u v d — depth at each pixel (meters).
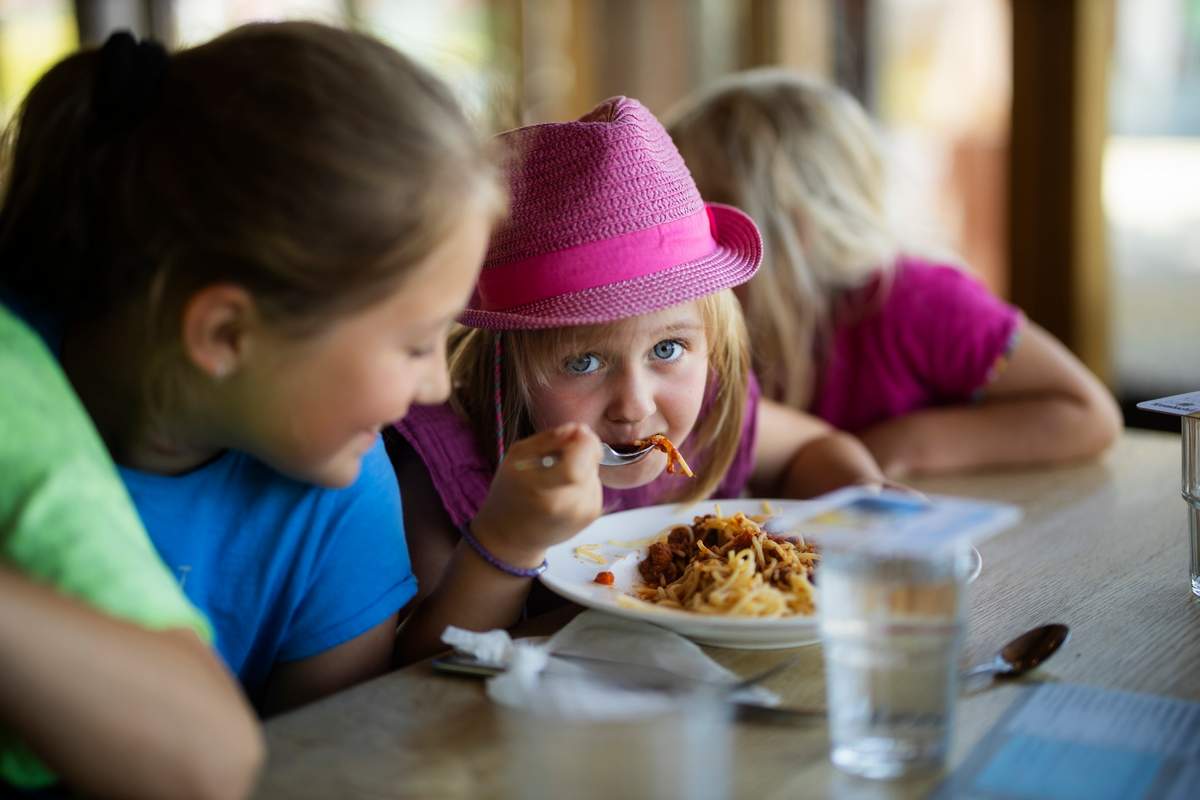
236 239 0.72
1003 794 0.66
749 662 0.86
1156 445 1.68
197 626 0.69
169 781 0.61
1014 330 1.77
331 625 0.95
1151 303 3.02
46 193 0.79
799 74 2.02
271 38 0.77
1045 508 1.32
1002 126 3.00
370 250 0.73
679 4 3.39
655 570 1.01
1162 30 2.87
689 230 1.15
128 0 3.21
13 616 0.59
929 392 1.83
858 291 1.81
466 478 1.20
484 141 0.87
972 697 0.79
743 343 1.29
